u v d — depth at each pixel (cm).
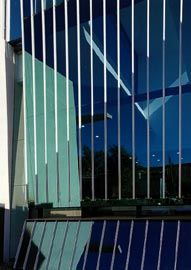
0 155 2245
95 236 1778
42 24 2167
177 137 1723
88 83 1978
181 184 1695
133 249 1652
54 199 2034
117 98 1888
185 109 1719
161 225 1642
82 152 1961
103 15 1966
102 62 1947
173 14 1781
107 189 1875
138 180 1797
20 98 2272
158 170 1753
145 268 1583
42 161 2095
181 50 1752
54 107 2080
